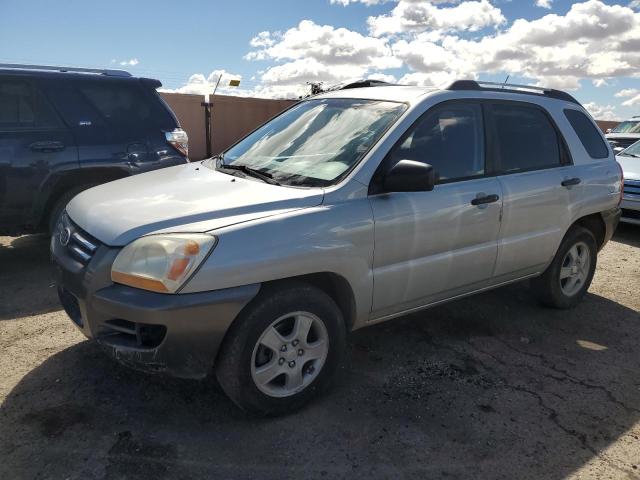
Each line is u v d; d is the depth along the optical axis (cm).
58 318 415
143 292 260
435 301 373
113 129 565
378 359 373
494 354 390
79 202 339
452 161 368
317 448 274
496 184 387
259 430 286
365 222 311
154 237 265
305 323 297
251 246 270
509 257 404
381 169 325
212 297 261
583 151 467
